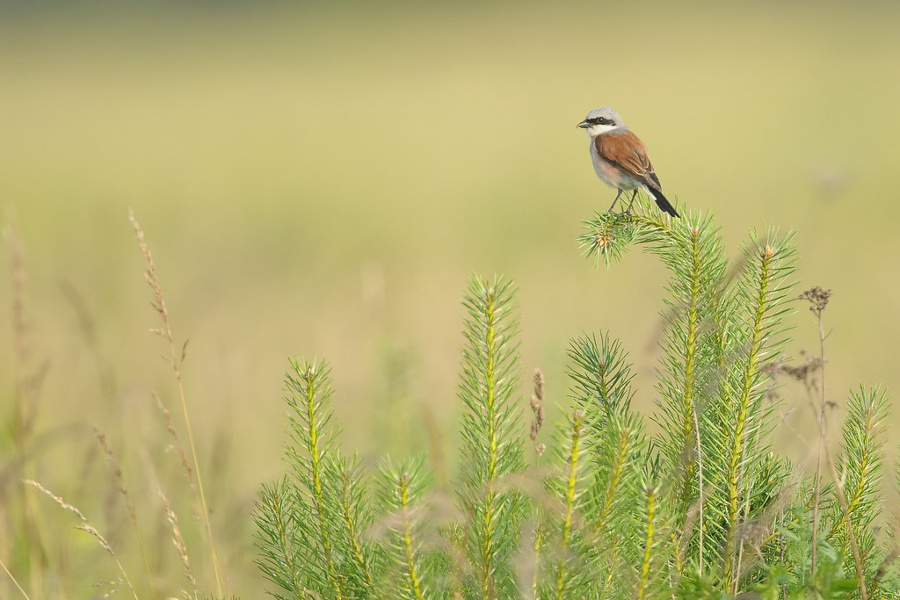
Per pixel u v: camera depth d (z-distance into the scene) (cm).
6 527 702
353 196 3422
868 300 1642
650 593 434
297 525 495
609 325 1471
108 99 7825
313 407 477
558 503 430
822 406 449
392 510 440
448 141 4938
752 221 2250
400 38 12825
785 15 12050
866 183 2761
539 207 2897
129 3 15338
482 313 470
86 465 773
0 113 7125
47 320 1491
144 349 1342
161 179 3969
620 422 457
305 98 7481
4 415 871
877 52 7194
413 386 941
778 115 4694
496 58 10056
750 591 456
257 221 2930
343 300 1794
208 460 919
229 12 15788
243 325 1548
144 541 751
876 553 492
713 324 509
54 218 2945
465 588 448
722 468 495
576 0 15962
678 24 12200
